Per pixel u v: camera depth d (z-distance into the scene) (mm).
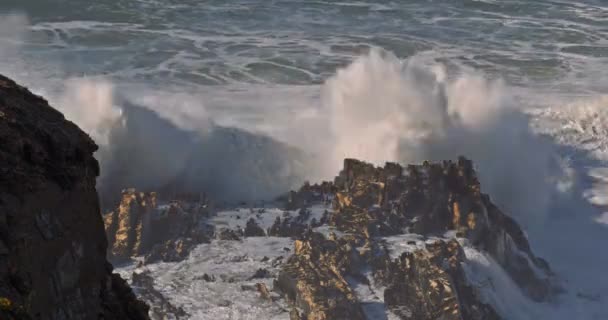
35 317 29500
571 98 159000
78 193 33094
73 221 32594
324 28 197000
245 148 117000
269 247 88250
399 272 80938
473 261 85312
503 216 95812
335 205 94375
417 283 79562
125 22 193250
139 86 157250
